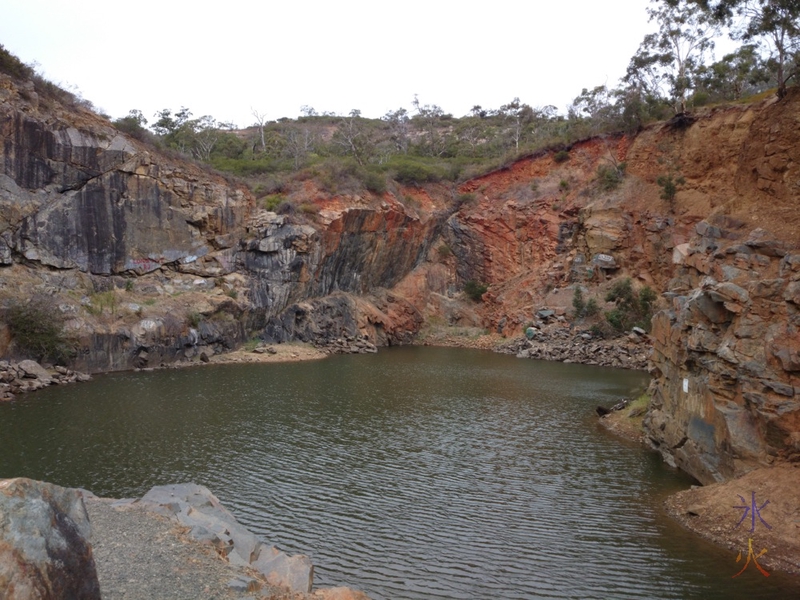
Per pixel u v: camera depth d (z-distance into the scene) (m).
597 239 65.88
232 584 10.60
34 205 43.03
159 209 52.12
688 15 67.25
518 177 79.69
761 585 14.55
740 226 24.58
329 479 21.69
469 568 15.30
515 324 69.19
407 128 133.38
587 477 22.73
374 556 15.80
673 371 25.22
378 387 40.94
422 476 22.41
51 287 42.59
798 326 18.73
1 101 42.25
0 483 7.71
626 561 15.79
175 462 22.69
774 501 17.39
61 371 38.62
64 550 7.63
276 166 75.75
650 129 67.81
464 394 39.31
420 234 78.19
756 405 19.00
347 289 69.81
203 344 50.66
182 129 95.25
